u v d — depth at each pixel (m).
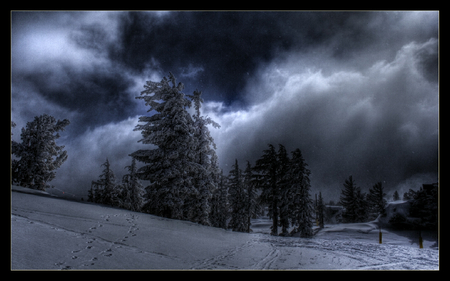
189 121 23.72
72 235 10.17
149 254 9.84
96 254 8.67
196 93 26.94
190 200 25.19
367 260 12.67
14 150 28.75
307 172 30.00
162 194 21.41
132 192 40.31
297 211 29.25
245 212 38.47
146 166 22.33
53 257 7.64
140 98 23.30
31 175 28.86
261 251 13.36
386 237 29.47
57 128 31.58
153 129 22.83
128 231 12.66
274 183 33.16
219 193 38.16
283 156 33.81
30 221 10.59
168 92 23.09
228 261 10.49
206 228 19.05
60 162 31.84
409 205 36.12
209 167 25.81
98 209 16.20
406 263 12.34
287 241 18.20
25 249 7.70
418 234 29.97
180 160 22.16
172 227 16.20
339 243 18.89
